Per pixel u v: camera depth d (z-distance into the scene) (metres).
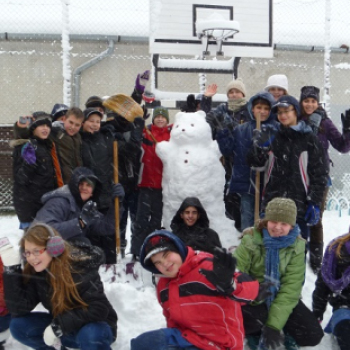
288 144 4.10
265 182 4.32
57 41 8.77
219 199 4.56
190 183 4.39
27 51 8.69
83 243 3.05
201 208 3.71
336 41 9.59
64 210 3.48
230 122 4.59
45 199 3.56
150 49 7.42
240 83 5.20
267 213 3.24
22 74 8.70
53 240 2.74
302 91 4.75
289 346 3.26
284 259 3.21
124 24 8.97
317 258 4.74
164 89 9.08
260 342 3.15
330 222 6.52
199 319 2.69
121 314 3.64
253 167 4.29
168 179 4.50
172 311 2.71
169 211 4.46
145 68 9.03
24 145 4.15
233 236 4.60
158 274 2.75
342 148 4.66
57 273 2.78
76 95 8.80
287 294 3.16
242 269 3.28
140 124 4.56
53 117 5.05
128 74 9.00
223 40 7.57
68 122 4.38
